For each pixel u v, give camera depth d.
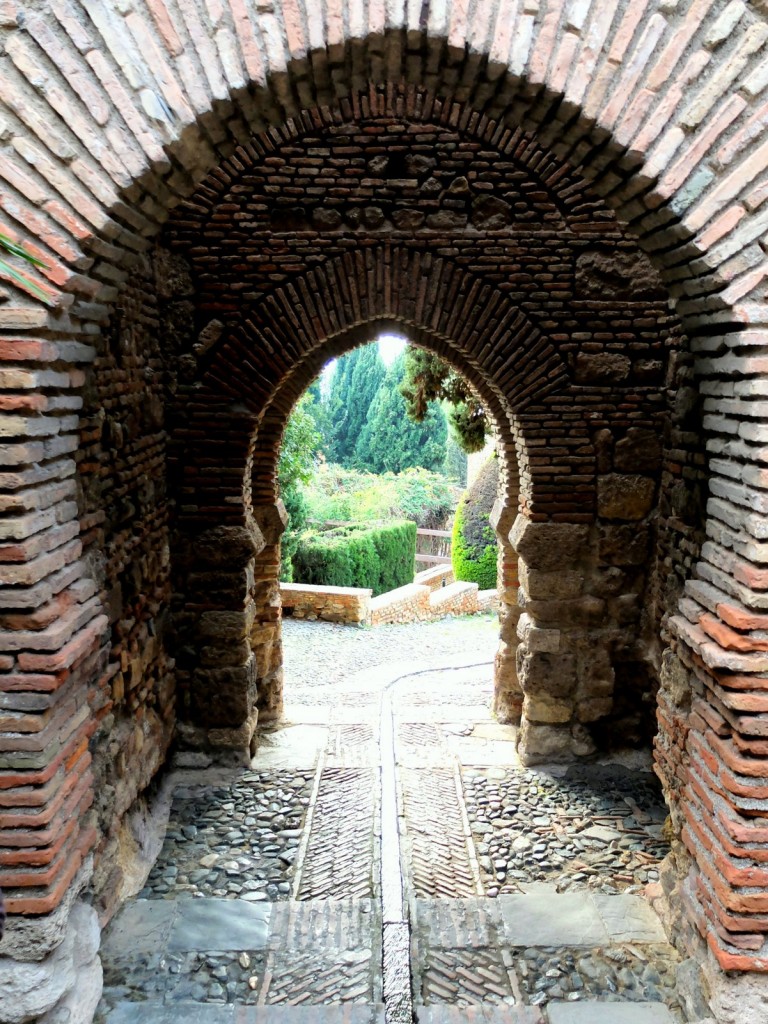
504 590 6.56
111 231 2.89
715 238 2.83
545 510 5.59
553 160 5.04
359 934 3.92
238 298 5.28
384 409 26.66
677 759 3.84
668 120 2.82
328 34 2.82
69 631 2.87
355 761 5.92
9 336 2.67
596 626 5.74
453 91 3.19
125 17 2.73
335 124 5.05
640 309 5.29
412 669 9.42
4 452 2.64
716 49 2.76
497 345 5.36
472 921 4.04
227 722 5.74
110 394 4.22
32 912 2.78
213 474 5.47
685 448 4.96
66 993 2.99
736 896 2.91
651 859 4.68
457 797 5.40
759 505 2.81
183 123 2.81
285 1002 3.47
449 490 22.28
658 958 3.71
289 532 14.85
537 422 5.48
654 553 5.61
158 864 4.62
